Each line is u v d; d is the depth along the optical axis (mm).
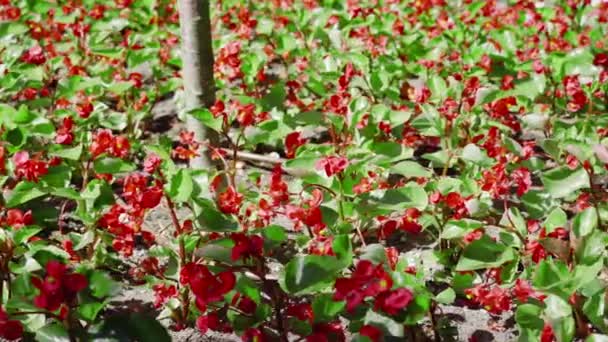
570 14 3115
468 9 3051
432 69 2479
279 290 1780
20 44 2789
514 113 2404
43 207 2039
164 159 1870
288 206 1745
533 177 2160
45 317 1660
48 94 2441
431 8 3254
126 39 2635
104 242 1849
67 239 1834
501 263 1715
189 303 1715
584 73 2326
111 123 2232
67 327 1543
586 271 1619
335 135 2121
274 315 1724
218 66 2318
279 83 2402
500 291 1665
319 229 1773
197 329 1718
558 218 1780
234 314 1631
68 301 1503
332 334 1625
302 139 2199
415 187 1818
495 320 1739
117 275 1849
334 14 2889
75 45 2758
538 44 2684
